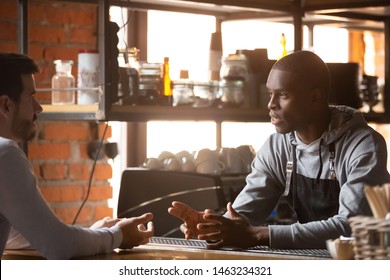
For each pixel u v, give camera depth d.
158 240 3.14
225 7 4.29
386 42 4.70
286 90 3.02
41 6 4.62
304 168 3.16
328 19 4.61
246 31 4.99
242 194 3.32
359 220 1.91
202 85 3.78
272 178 3.30
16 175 2.43
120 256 2.60
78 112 3.48
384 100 4.71
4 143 2.45
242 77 3.94
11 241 2.85
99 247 2.60
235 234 2.83
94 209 4.82
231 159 4.11
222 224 2.82
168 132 5.18
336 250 2.32
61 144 4.68
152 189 4.04
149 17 5.02
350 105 4.42
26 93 2.67
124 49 3.56
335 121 3.04
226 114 3.87
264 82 4.04
